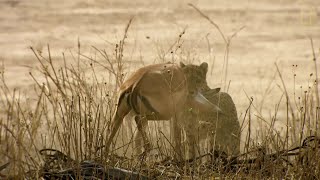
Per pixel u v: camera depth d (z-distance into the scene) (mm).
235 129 33031
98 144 27750
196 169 26797
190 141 31750
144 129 31031
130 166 26594
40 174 25453
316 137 27234
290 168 27062
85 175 25406
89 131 27281
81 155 26828
